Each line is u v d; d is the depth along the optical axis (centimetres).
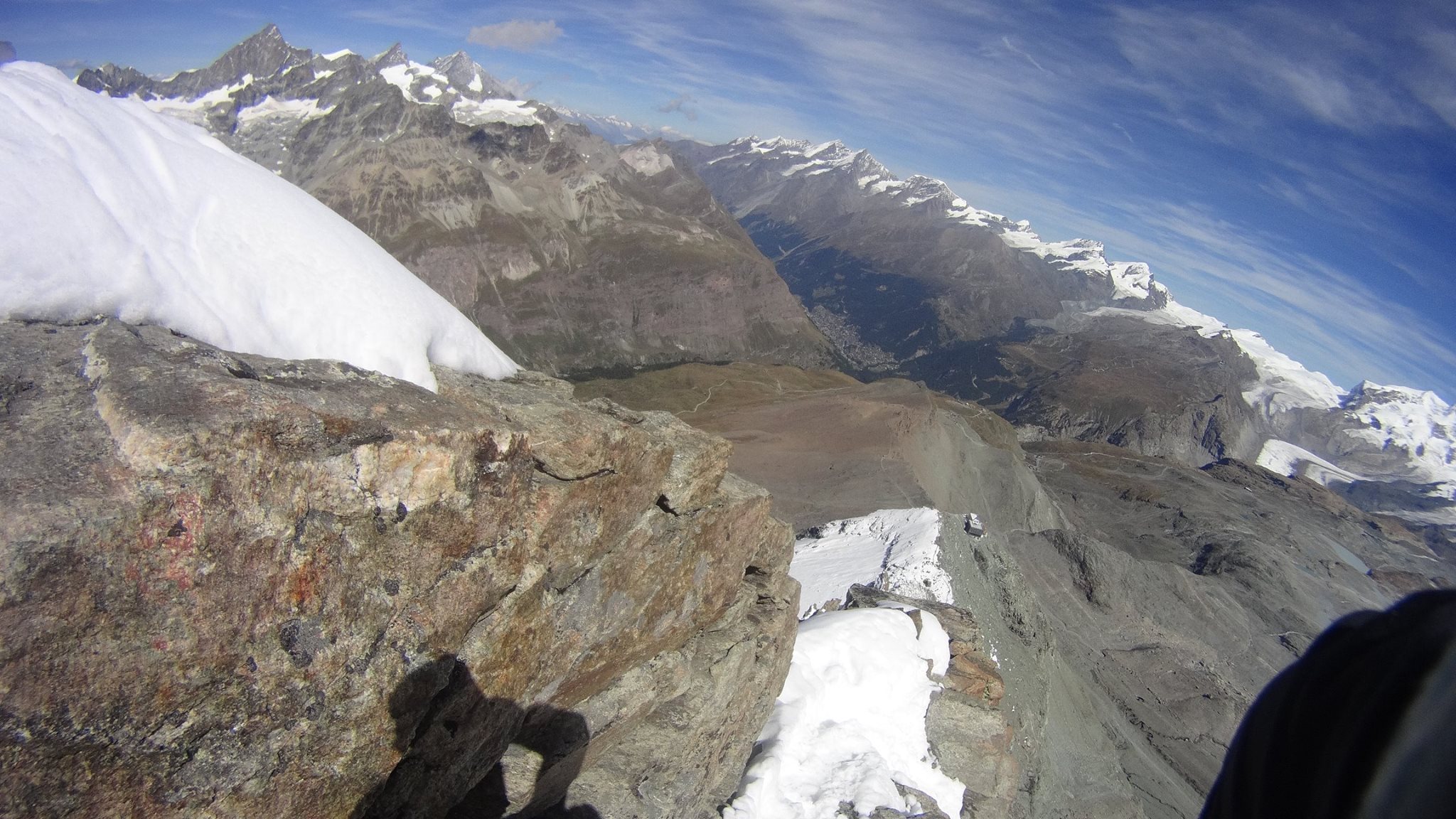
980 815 2055
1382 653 233
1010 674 2973
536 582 967
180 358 706
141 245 764
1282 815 246
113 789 589
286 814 714
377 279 1001
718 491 1411
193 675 623
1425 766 190
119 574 572
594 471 1017
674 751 1341
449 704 876
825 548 4619
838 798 1748
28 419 595
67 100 792
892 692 2177
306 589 699
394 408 790
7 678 523
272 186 991
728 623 1567
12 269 668
